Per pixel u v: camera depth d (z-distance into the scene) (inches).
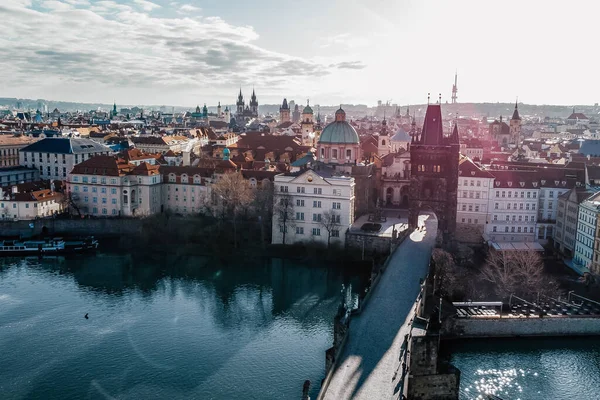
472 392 4210.1
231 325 5393.7
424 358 3887.8
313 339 5098.4
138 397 4168.3
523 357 4790.8
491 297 5718.5
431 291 5438.0
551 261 7066.9
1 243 7854.3
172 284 6550.2
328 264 7322.8
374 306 4333.2
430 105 7534.5
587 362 4726.9
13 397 4168.3
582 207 6638.8
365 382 3169.3
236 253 7647.6
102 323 5413.4
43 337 5093.5
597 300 5689.0
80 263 7332.7
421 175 7534.5
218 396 4178.2
